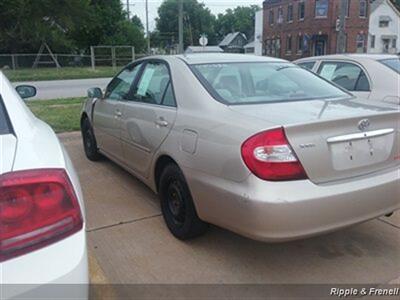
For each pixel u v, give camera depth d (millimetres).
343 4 14828
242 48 70500
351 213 2693
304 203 2498
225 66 3650
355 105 3145
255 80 3537
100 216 3926
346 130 2719
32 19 35719
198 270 2994
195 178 3006
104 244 3377
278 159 2496
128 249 3293
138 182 4879
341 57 5949
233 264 3068
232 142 2666
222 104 3078
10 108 2094
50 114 9984
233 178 2648
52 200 1698
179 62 3689
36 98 15312
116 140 4621
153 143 3621
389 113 2918
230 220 2719
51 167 1778
